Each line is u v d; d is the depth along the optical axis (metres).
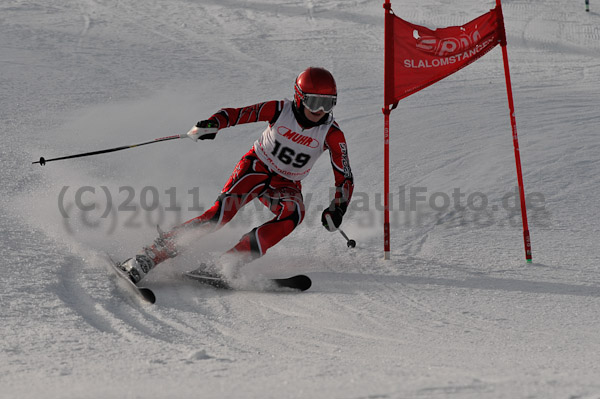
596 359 10.19
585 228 20.19
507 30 65.81
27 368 9.16
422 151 28.25
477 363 9.66
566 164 25.86
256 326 12.57
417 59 17.94
